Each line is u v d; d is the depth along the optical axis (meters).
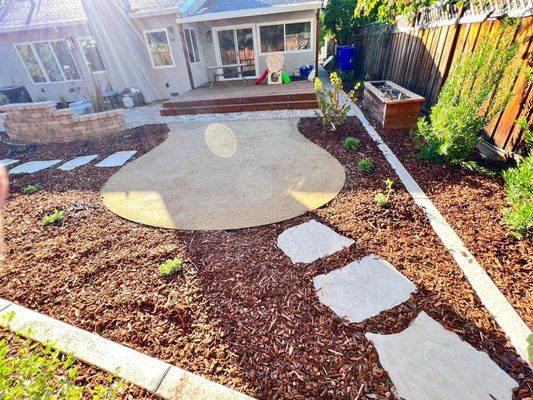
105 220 3.44
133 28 10.12
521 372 1.61
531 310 1.93
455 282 2.19
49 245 3.01
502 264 2.31
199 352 1.82
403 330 1.88
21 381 1.22
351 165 4.31
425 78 6.07
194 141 6.11
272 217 3.26
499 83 3.71
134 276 2.49
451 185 3.49
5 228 3.37
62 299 2.31
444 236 2.68
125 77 10.98
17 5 12.13
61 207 3.79
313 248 2.69
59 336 1.97
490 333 1.82
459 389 1.55
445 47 5.23
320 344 1.83
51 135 6.86
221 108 8.43
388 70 8.43
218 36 11.33
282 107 8.17
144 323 2.05
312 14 10.21
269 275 2.40
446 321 1.91
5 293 2.40
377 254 2.54
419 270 2.33
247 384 1.63
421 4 5.30
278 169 4.46
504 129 3.77
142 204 3.75
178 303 2.19
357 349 1.78
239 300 2.18
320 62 20.97
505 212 2.74
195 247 2.83
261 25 10.70
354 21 11.70
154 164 5.05
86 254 2.83
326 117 5.86
